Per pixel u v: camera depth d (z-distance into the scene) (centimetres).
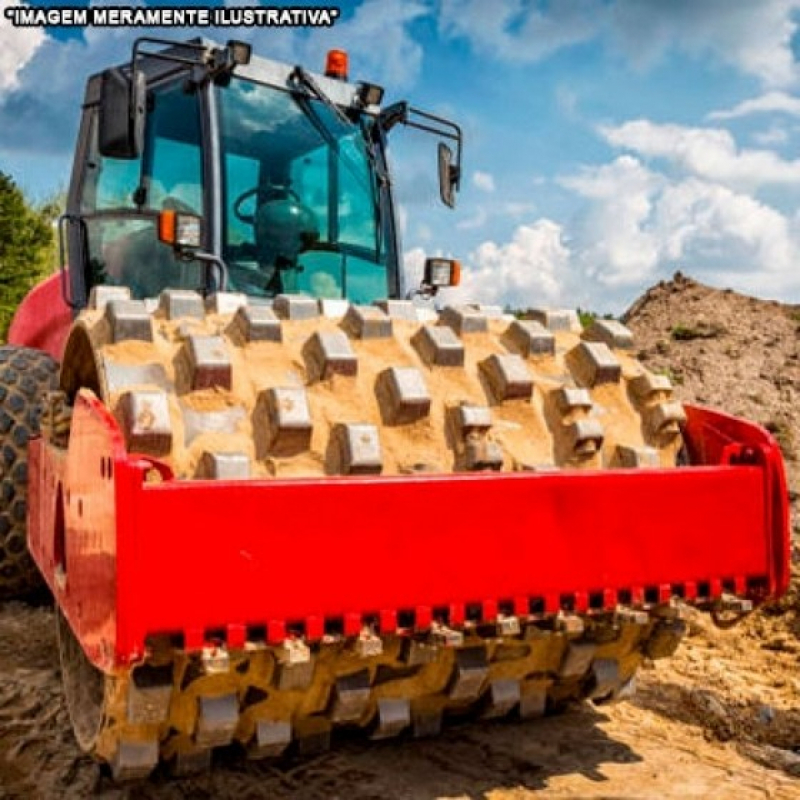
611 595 308
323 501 273
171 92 501
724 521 325
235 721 292
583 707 421
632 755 377
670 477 317
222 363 309
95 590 270
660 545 315
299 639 272
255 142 495
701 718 422
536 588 298
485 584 291
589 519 305
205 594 259
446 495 287
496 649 328
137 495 253
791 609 565
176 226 433
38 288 624
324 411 317
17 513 505
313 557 272
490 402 347
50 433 379
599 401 366
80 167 555
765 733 418
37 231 2319
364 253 530
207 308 352
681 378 1034
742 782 358
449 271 521
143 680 275
